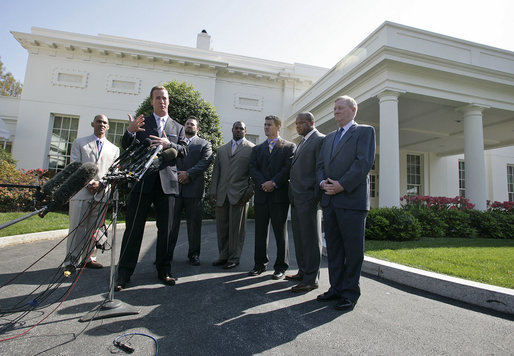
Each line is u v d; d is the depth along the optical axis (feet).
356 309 7.71
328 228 8.52
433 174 50.26
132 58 38.11
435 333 6.42
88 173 5.74
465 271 10.52
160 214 9.61
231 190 12.05
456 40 25.85
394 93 24.09
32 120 35.24
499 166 48.26
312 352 5.45
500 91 27.50
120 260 8.95
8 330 5.95
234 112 41.57
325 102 32.53
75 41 35.70
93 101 36.88
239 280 9.97
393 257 12.94
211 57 42.22
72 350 5.24
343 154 8.39
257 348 5.54
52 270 10.40
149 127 9.57
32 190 25.76
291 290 8.97
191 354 5.24
